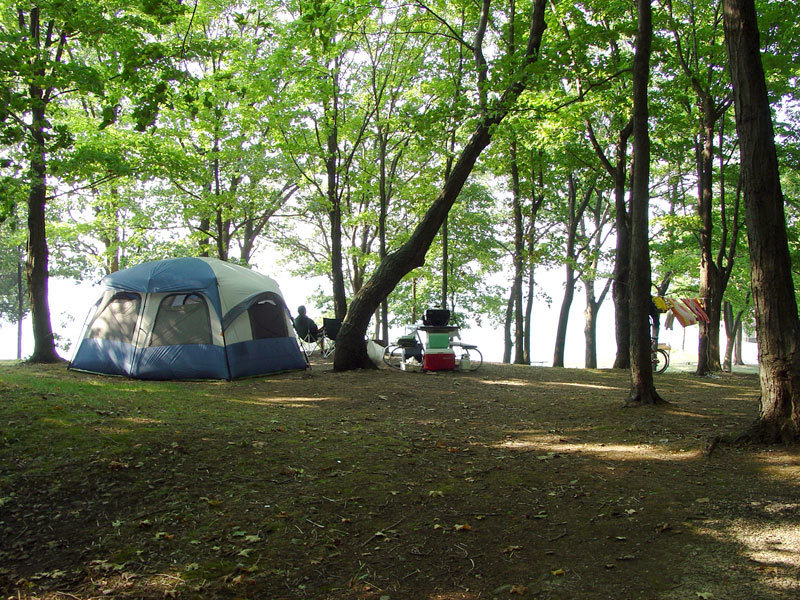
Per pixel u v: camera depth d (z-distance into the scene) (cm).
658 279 2995
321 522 471
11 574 392
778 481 544
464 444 711
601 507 503
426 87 1831
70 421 677
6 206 973
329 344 1936
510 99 1138
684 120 1605
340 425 790
